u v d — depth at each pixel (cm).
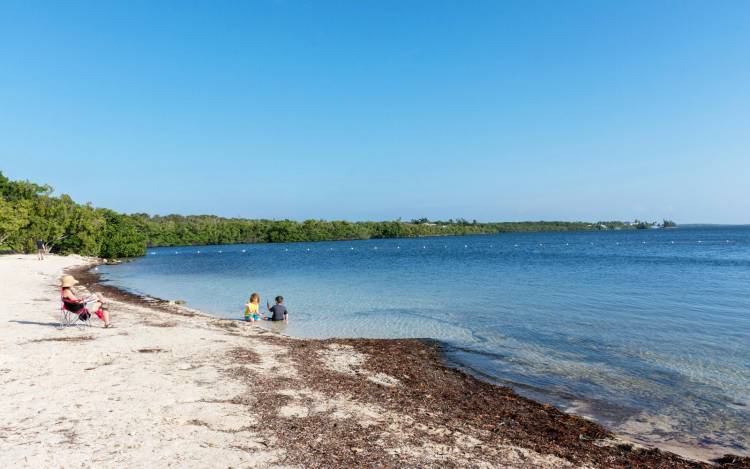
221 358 1443
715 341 1866
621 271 4803
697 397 1287
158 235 15512
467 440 938
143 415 918
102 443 776
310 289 3628
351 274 4909
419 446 873
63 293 1808
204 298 3189
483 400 1245
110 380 1141
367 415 1029
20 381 1105
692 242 12800
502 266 5703
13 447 746
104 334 1698
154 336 1709
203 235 16862
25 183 8450
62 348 1441
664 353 1709
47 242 7594
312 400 1100
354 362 1552
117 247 8419
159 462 715
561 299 2961
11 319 1931
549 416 1145
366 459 788
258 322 2291
